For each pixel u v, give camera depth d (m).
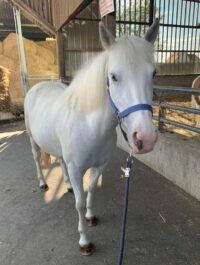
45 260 1.76
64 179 2.79
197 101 3.79
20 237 2.00
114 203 2.45
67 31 6.36
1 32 12.26
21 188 2.81
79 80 1.59
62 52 6.30
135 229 2.06
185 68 8.05
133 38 1.20
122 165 3.36
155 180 2.91
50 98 2.17
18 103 7.70
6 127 5.89
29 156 3.83
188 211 2.30
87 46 6.77
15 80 9.04
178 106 2.80
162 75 7.48
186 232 2.02
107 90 1.34
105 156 1.71
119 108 1.18
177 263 1.72
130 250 1.84
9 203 2.51
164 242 1.91
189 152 2.52
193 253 1.80
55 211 2.35
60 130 1.73
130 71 1.09
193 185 2.52
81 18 6.39
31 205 2.46
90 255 1.80
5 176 3.14
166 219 2.19
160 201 2.47
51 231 2.07
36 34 12.80
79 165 1.66
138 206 2.39
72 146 1.60
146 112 1.09
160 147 2.97
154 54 1.21
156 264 1.71
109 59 1.20
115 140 1.71
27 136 4.97
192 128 2.66
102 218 2.21
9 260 1.77
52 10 5.99
